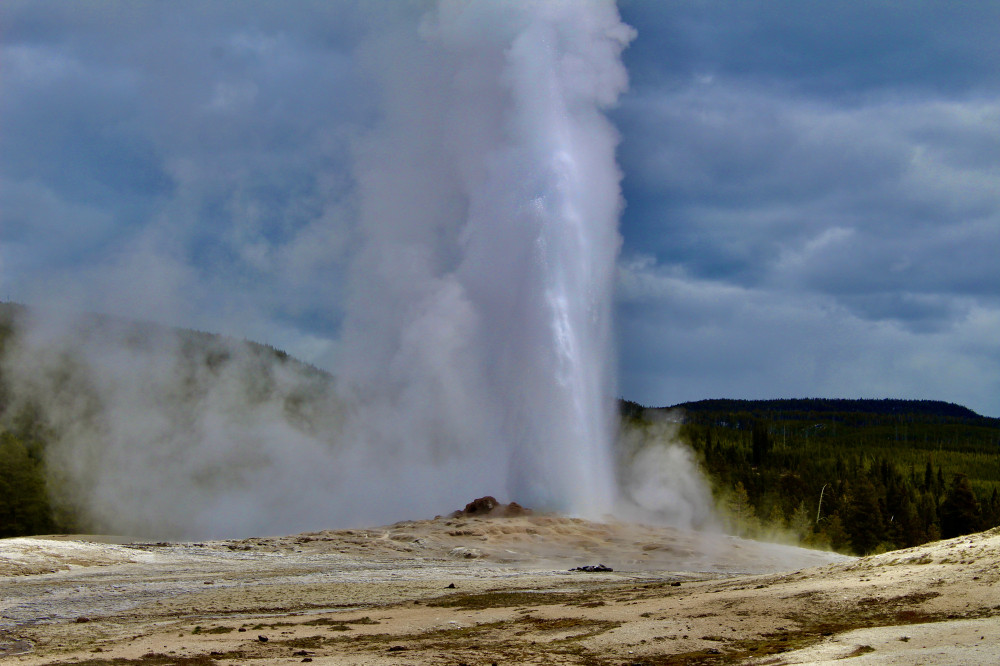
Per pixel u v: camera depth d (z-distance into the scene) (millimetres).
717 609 21906
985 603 18938
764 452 130000
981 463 174625
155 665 18906
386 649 20078
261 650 20172
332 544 41094
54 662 19250
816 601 21234
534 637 20906
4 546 35906
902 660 15633
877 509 82250
